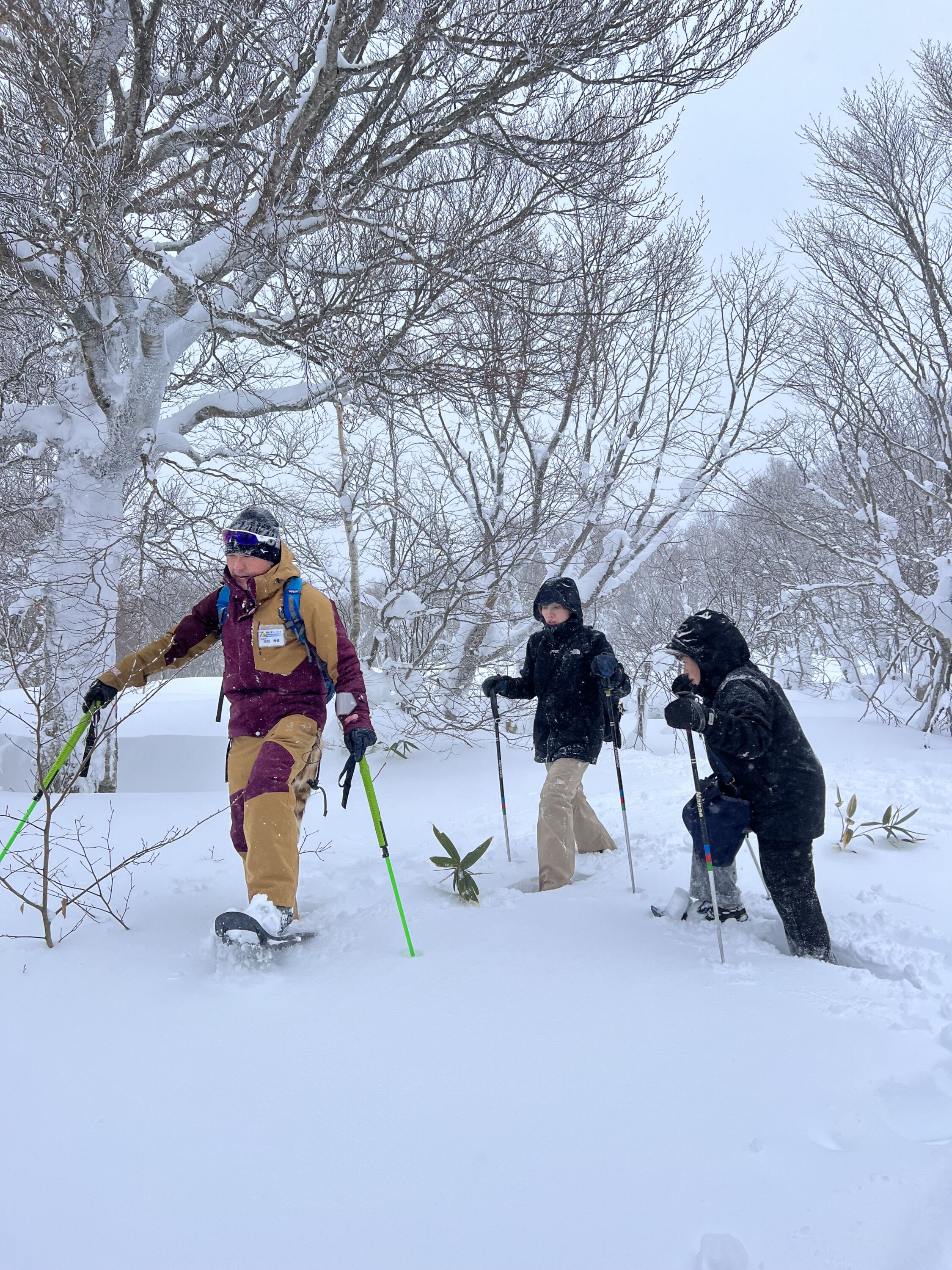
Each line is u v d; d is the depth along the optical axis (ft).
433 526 28.55
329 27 18.70
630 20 19.25
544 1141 6.11
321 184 19.94
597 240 27.86
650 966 9.32
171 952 9.97
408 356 21.72
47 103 17.52
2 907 11.59
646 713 35.81
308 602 11.04
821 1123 6.21
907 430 40.19
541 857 13.51
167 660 11.73
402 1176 5.79
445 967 9.30
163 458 23.36
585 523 30.83
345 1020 8.09
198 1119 6.52
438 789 22.03
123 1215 5.48
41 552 22.04
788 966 9.34
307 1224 5.37
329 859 14.83
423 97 22.66
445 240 21.22
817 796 10.06
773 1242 5.05
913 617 35.12
